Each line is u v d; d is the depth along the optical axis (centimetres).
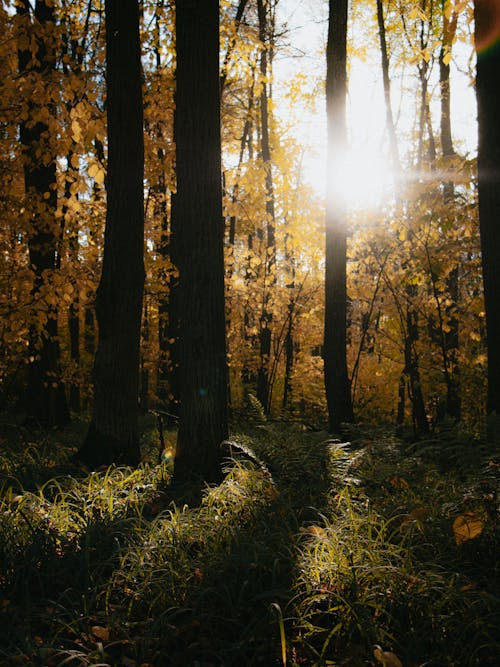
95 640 299
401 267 1158
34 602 329
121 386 672
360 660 275
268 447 553
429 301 1162
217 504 467
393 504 455
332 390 916
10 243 898
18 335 812
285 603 320
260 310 1552
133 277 679
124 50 666
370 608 313
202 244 585
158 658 287
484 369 1263
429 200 908
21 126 921
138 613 326
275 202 1450
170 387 1264
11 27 760
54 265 993
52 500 491
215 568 348
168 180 916
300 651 296
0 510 424
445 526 397
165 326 1443
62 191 980
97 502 475
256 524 418
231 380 1997
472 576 356
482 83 632
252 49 1098
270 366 1681
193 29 584
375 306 1308
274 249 1555
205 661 289
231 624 313
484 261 648
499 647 281
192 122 585
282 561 352
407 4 1419
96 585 338
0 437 868
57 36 776
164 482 562
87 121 717
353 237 1171
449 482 532
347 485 493
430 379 1245
